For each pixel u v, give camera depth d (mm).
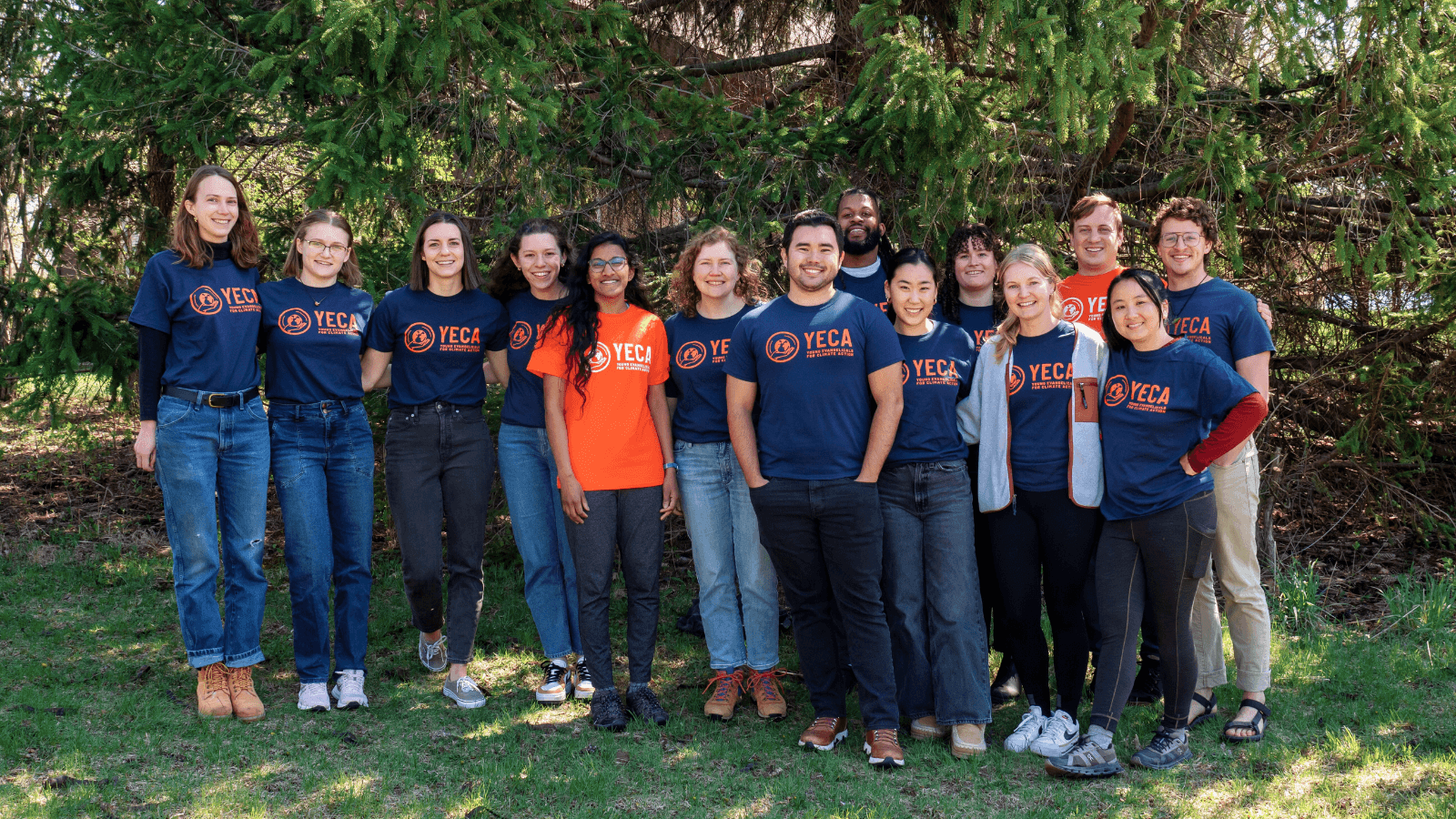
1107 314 3258
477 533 3939
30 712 3607
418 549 3881
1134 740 3477
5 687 3865
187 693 3930
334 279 3797
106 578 5543
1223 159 4816
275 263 5395
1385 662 4211
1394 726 3590
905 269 3434
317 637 3799
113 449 8430
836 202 4844
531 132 4363
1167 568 3191
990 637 4617
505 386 4082
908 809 3018
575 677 4035
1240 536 3500
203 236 3559
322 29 4098
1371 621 4824
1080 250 3895
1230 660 4234
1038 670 3490
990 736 3561
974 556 3482
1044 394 3346
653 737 3562
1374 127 4656
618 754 3387
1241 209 5410
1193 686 3316
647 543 3688
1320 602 5016
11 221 5688
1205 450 3127
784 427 3279
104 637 4602
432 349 3791
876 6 4418
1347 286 6156
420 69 4148
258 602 3721
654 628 3762
